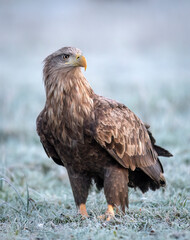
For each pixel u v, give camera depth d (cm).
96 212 963
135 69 3475
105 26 5847
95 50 4659
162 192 1112
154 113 1934
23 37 5347
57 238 775
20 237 782
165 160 1318
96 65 3738
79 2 7275
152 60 3950
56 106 920
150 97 2186
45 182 1255
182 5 6669
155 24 5734
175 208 907
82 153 932
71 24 6056
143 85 2586
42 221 891
